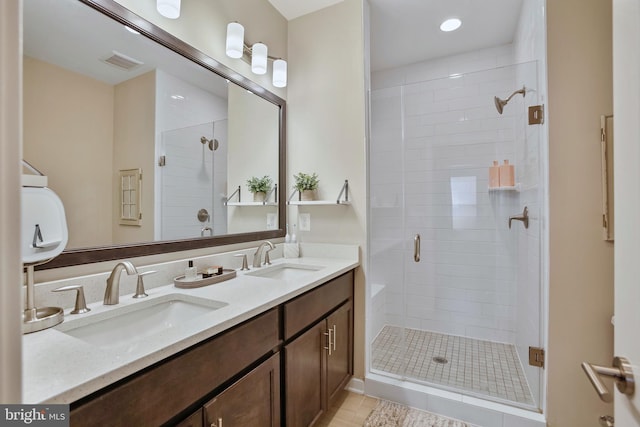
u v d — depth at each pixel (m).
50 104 1.00
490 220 2.38
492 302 2.40
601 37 1.46
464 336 2.49
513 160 2.20
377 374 2.00
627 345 0.52
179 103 1.45
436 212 2.53
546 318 1.57
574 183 1.49
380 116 2.24
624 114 0.53
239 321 0.99
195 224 1.54
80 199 1.08
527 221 1.95
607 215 1.43
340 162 2.11
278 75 2.03
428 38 2.54
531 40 1.88
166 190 1.39
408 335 2.51
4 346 0.30
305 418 1.41
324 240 2.16
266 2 2.08
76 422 0.59
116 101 1.19
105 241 1.15
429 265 2.58
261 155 2.03
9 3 0.30
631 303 0.51
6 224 0.30
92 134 1.11
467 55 2.77
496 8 2.16
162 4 1.26
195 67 1.54
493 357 2.22
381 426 1.65
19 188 0.31
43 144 0.98
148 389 0.73
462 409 1.70
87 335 0.95
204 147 1.60
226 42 1.71
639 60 0.48
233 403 0.98
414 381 1.92
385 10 2.18
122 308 1.05
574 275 1.49
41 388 0.57
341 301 1.81
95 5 1.12
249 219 1.92
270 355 1.19
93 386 0.61
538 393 1.65
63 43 1.04
